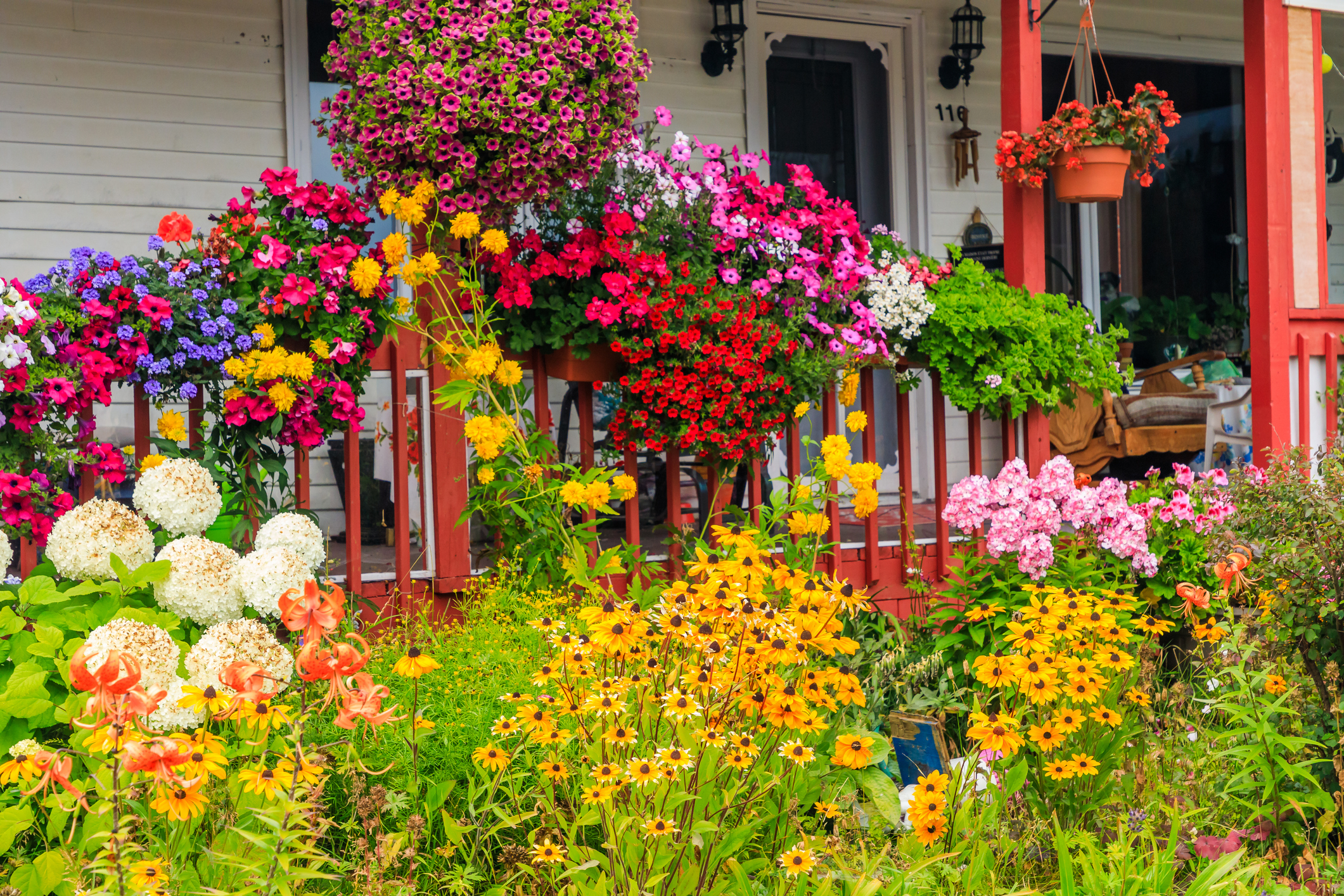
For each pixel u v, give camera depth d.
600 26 3.97
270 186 3.85
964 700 3.87
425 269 3.94
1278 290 5.64
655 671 2.45
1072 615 2.99
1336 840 2.99
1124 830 2.76
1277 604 3.25
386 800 2.54
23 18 5.59
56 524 2.95
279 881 2.17
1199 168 8.39
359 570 4.06
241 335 3.69
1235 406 6.14
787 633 2.44
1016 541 4.11
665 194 4.30
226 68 5.97
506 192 4.00
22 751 2.25
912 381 4.91
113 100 5.77
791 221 4.59
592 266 4.24
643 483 5.93
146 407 3.85
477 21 3.81
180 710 2.48
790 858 2.31
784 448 7.07
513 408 4.25
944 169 7.44
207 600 2.89
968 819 2.71
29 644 2.70
